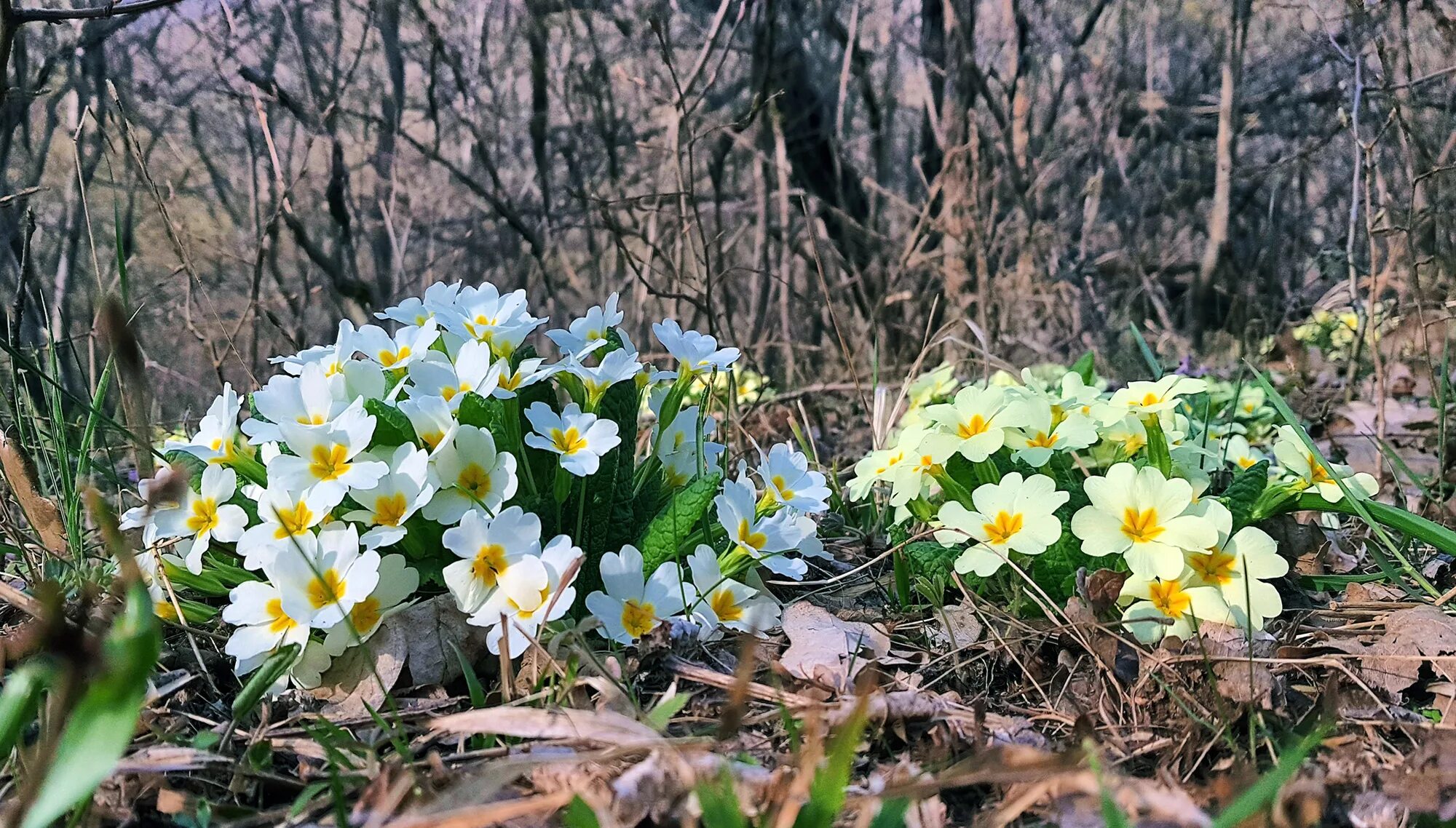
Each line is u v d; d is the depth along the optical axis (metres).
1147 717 0.27
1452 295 0.73
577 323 0.34
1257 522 0.36
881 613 0.34
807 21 1.27
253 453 0.32
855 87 1.41
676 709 0.24
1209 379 0.67
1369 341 0.81
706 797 0.19
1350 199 1.39
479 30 1.31
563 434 0.30
